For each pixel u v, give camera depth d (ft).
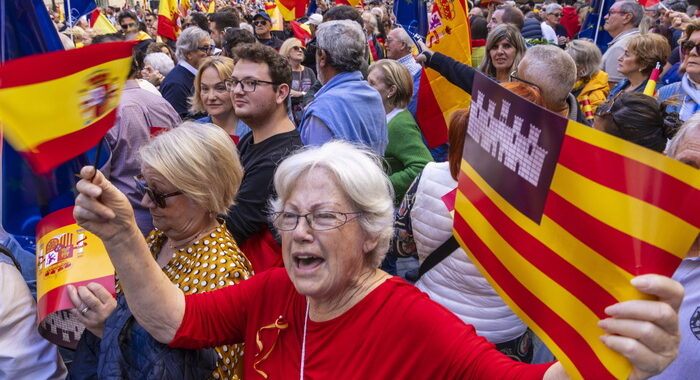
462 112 7.70
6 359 6.99
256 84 10.44
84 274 6.73
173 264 7.33
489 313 8.25
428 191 8.33
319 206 5.45
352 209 5.52
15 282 7.20
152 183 7.20
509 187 4.76
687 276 6.17
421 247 8.50
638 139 8.65
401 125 14.06
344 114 11.88
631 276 3.87
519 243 4.70
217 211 7.34
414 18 24.25
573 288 4.27
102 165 11.18
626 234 3.88
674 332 3.71
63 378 7.63
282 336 5.87
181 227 7.30
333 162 5.52
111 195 5.41
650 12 30.35
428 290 8.61
